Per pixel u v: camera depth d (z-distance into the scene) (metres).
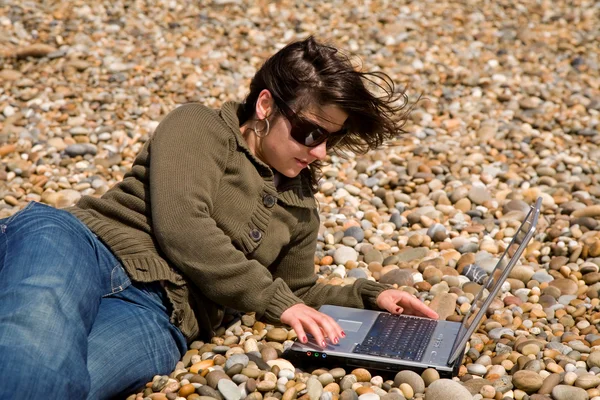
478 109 7.11
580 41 8.90
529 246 4.66
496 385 3.02
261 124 3.15
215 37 8.27
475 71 7.90
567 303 3.99
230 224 3.11
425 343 3.11
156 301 3.02
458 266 4.38
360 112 3.11
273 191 3.19
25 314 2.44
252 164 3.14
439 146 6.17
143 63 7.53
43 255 2.68
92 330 2.77
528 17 9.46
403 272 4.16
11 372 2.30
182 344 3.10
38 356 2.37
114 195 3.10
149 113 6.63
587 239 4.62
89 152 5.88
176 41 8.08
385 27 8.85
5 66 7.20
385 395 2.83
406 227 5.01
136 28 8.20
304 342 2.96
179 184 2.94
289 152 3.12
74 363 2.44
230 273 2.96
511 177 5.73
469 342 3.44
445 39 8.66
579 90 7.65
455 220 5.03
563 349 3.37
